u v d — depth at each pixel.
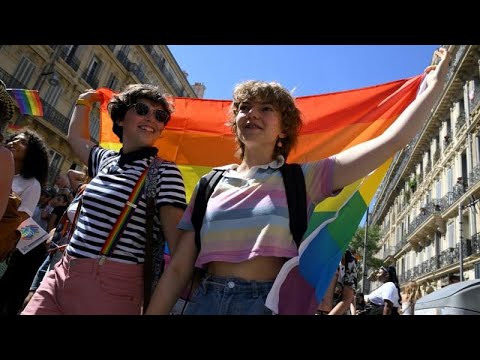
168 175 2.22
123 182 2.20
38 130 24.52
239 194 1.85
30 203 3.40
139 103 2.42
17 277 3.54
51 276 2.19
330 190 1.79
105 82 29.61
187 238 1.97
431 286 31.91
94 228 2.10
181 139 3.71
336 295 4.53
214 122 3.73
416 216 38.50
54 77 23.81
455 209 27.50
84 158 2.78
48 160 3.62
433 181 33.66
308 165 1.87
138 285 2.08
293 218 1.75
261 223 1.74
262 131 1.96
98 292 1.98
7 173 2.09
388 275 6.91
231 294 1.69
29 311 2.08
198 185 2.06
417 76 3.11
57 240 3.35
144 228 2.16
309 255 1.76
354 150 1.78
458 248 26.53
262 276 1.73
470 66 26.16
